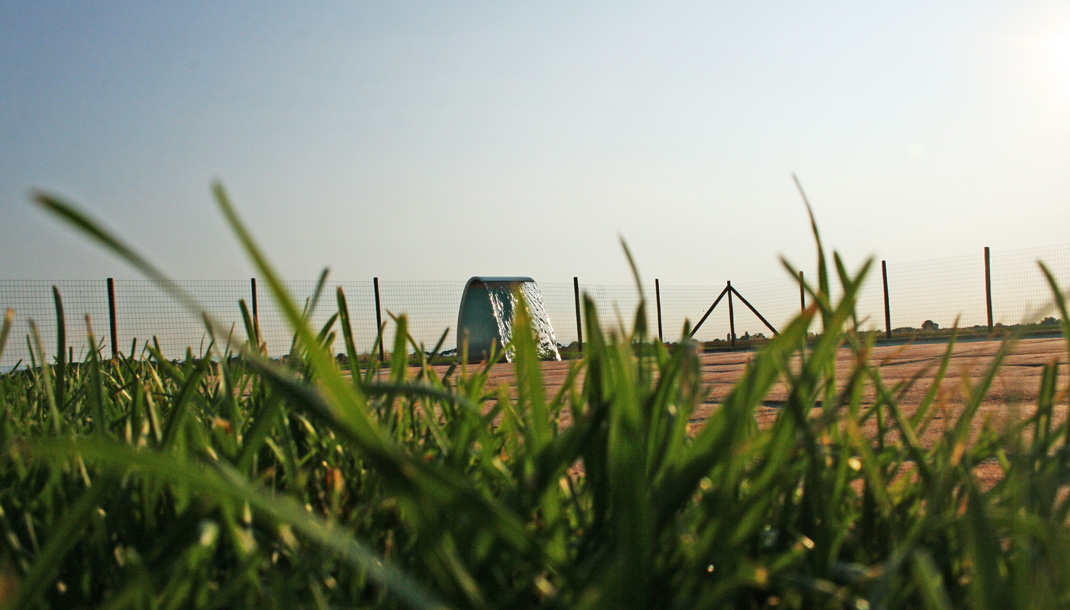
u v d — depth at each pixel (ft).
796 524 2.18
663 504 1.53
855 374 1.77
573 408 1.97
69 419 3.81
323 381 1.09
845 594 1.57
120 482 2.14
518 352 2.01
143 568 1.34
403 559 1.95
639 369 1.93
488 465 2.23
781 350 1.66
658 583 1.63
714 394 10.24
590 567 1.57
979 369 13.29
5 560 1.55
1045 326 34.37
